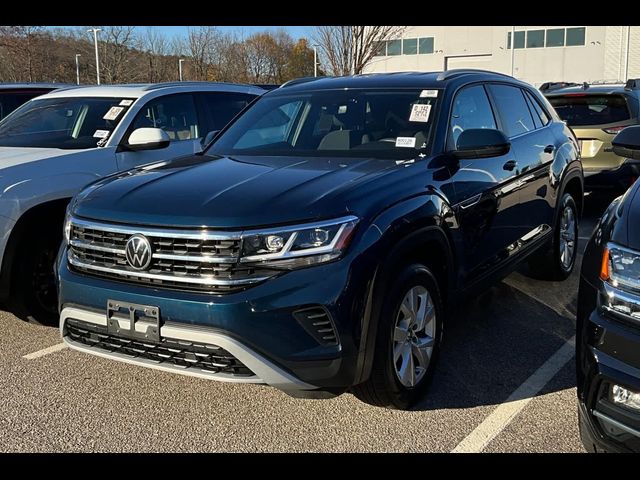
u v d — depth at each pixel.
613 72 51.50
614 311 2.58
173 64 39.66
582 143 8.25
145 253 3.13
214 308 2.93
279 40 48.31
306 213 3.03
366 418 3.47
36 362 4.25
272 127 4.56
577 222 6.07
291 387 3.01
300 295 2.94
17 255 4.54
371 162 3.80
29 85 9.02
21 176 4.64
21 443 3.27
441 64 56.44
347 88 4.64
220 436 3.33
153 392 3.82
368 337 3.08
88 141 5.50
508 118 5.00
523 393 3.74
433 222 3.54
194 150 6.04
